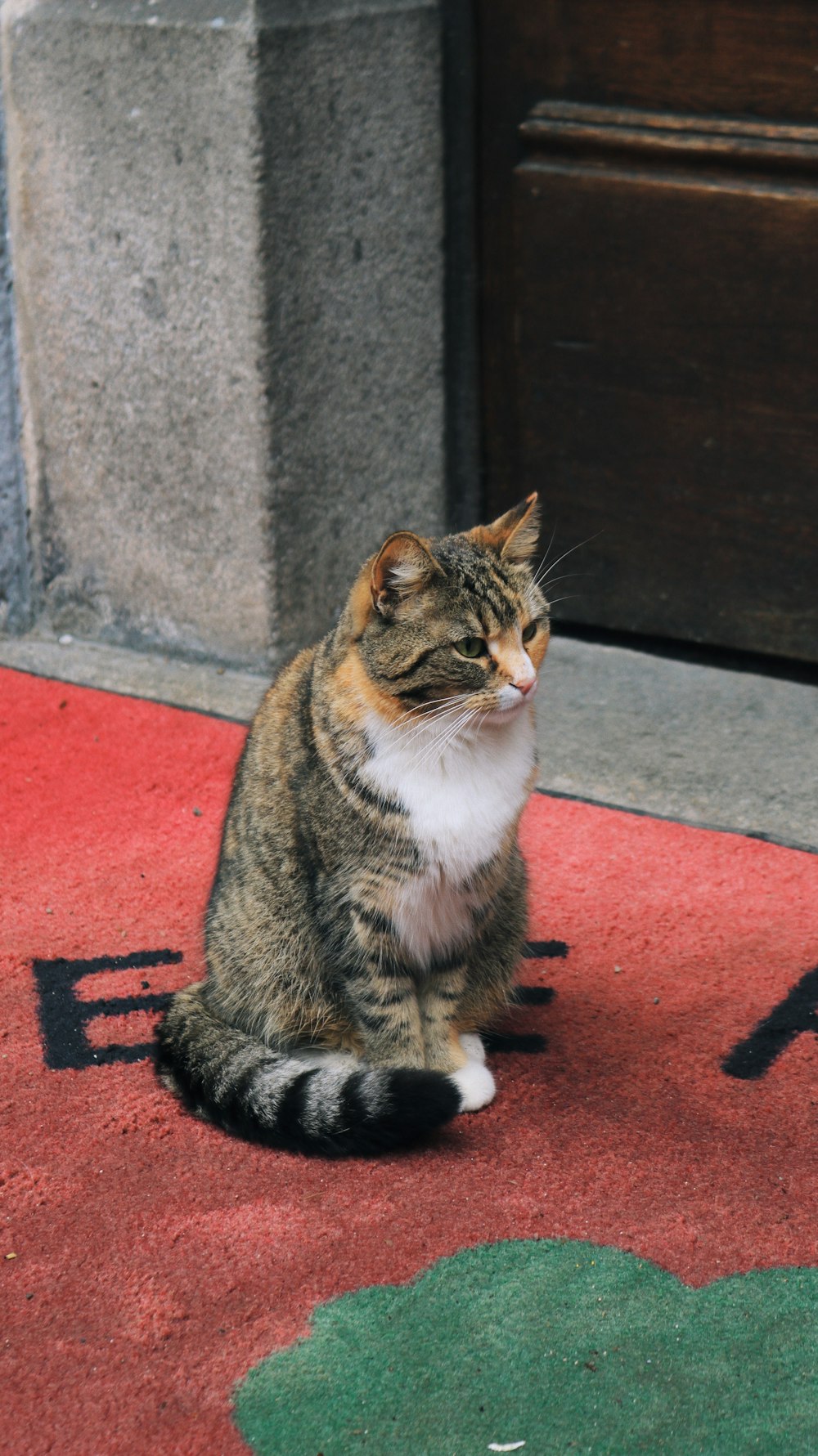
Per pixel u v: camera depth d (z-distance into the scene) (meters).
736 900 2.32
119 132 2.57
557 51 2.64
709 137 2.58
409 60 2.64
